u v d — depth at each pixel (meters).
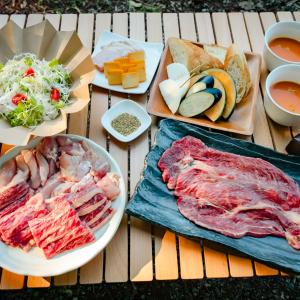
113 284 0.73
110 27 0.73
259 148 0.58
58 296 0.72
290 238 0.51
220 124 0.60
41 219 0.50
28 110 0.54
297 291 0.75
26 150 0.56
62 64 0.61
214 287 0.75
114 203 0.53
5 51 0.60
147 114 0.62
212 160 0.57
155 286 0.74
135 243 0.53
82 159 0.56
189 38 0.72
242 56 0.63
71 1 0.89
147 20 0.74
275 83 0.62
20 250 0.50
